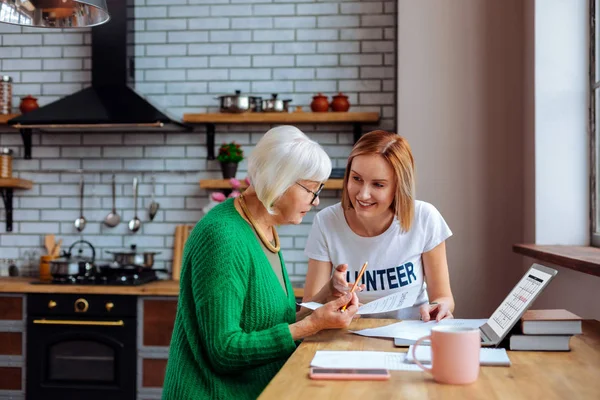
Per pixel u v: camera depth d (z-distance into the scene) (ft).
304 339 6.59
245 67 16.22
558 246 11.38
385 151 7.54
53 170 16.65
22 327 14.44
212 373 6.18
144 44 16.44
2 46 16.88
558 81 11.93
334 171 15.05
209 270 6.01
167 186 16.42
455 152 13.73
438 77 13.80
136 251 16.28
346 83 15.98
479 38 13.70
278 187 6.24
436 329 4.99
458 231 13.67
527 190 12.80
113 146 16.56
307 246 8.44
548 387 4.79
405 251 8.12
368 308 6.73
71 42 16.72
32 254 16.60
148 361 14.19
